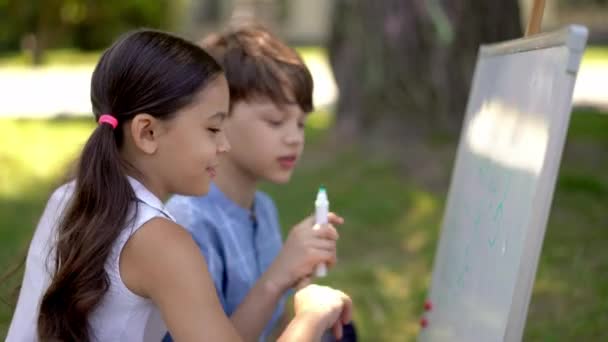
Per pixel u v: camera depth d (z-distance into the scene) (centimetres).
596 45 1828
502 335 168
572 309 384
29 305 201
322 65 1588
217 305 182
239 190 244
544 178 162
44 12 1143
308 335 192
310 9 2148
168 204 236
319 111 963
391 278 453
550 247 466
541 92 175
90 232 180
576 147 675
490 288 185
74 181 198
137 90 183
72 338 184
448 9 641
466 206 237
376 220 545
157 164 188
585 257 446
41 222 205
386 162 635
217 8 2253
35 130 938
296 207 571
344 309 205
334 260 222
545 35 180
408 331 393
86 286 181
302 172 639
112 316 185
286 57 244
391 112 667
